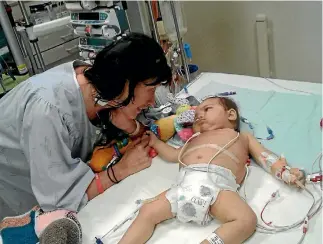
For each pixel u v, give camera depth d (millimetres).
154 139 1494
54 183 1179
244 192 1220
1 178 1402
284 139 1412
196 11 2520
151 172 1391
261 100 1677
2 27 1579
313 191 1169
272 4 2191
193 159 1303
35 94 1175
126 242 1079
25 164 1323
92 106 1263
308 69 2279
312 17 2098
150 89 1181
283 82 1807
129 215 1202
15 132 1242
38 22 1791
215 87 1877
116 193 1316
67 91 1206
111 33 1755
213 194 1117
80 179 1271
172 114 1670
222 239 1017
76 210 1236
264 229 1068
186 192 1130
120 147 1460
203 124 1466
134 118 1407
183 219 1127
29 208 1484
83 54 1920
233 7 2350
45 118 1146
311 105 1567
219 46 2570
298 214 1099
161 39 1906
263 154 1303
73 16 1833
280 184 1225
